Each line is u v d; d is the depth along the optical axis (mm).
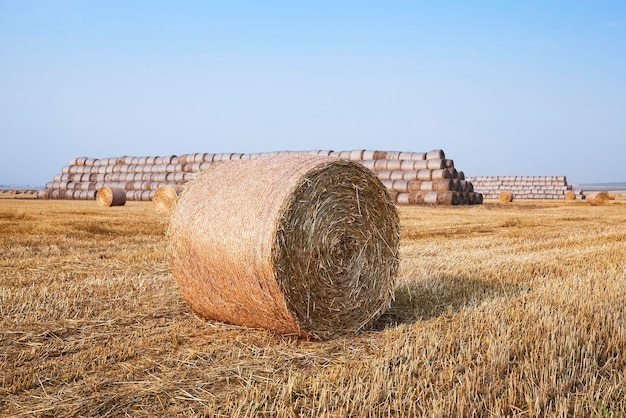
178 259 6543
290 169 6195
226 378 4664
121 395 4309
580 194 70500
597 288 7750
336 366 4945
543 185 72250
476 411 4027
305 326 5914
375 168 41812
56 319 6289
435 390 4355
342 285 6227
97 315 6551
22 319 6195
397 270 6812
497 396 4336
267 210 5848
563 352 5180
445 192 38156
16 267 9461
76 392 4348
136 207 28828
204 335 5988
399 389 4320
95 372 4762
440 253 12016
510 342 5434
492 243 13930
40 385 4480
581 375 4652
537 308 6633
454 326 6070
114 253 11203
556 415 3965
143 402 4211
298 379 4625
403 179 40250
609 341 5410
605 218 23188
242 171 6641
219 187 6535
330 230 6137
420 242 14148
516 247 13078
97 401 4191
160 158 52438
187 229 6434
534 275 9273
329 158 6422
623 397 4215
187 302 6719
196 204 6527
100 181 53125
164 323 6379
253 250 5797
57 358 5094
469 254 11820
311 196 6020
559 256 11461
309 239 5961
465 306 7035
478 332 5816
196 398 4270
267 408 4086
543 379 4520
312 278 5984
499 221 20969
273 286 5734
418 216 23766
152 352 5305
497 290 7918
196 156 50062
